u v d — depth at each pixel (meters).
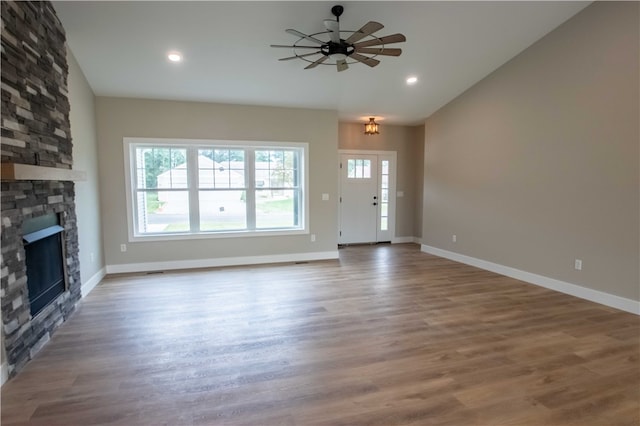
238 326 3.15
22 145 2.58
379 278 4.73
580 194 3.83
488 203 5.09
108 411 1.99
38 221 2.82
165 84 4.63
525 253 4.54
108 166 4.89
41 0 2.90
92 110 4.64
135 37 3.65
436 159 6.18
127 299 3.88
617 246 3.51
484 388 2.20
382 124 7.22
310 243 5.88
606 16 3.50
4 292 2.27
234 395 2.14
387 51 3.17
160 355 2.62
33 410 1.99
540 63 4.21
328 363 2.51
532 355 2.61
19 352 2.42
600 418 1.92
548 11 3.70
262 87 4.87
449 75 4.91
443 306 3.64
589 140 3.72
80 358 2.58
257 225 5.71
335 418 1.93
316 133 5.77
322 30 3.67
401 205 7.56
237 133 5.37
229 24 3.52
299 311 3.51
